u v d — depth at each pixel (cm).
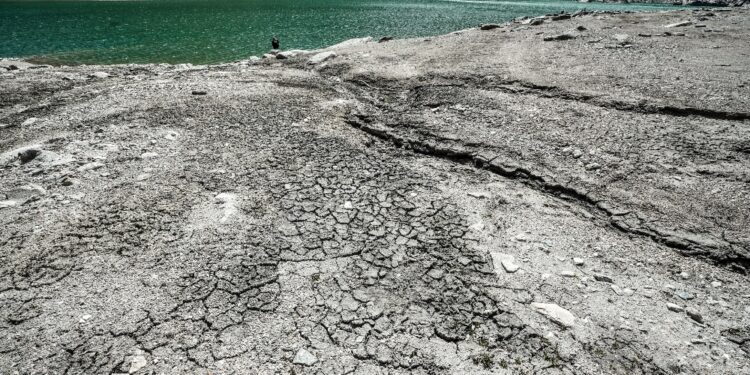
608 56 1496
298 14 6288
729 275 568
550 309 505
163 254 582
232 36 3947
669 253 605
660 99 1052
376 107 1206
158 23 4950
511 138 932
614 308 513
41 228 628
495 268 574
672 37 1738
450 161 880
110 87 1455
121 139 948
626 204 702
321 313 498
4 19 5328
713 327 490
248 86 1391
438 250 605
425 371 434
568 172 794
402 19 5728
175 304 504
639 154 842
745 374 432
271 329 477
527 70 1371
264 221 657
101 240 604
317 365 437
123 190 733
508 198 738
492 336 473
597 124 976
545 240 632
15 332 464
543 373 432
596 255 602
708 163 798
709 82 1153
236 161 848
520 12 7038
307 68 1736
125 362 433
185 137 962
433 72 1439
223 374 424
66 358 437
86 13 6256
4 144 963
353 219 668
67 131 1014
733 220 652
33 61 2677
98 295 513
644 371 436
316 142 944
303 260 579
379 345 461
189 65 2052
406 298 522
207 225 643
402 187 765
